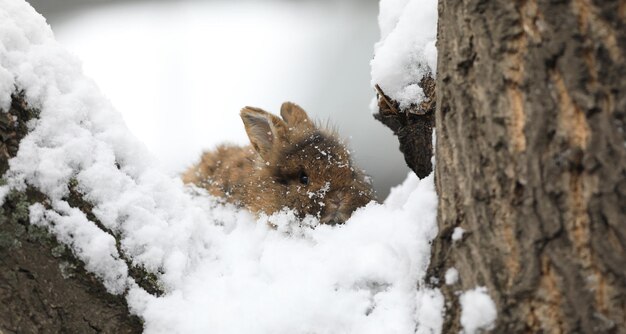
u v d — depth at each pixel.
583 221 5.29
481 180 5.82
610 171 5.16
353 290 6.99
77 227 6.77
